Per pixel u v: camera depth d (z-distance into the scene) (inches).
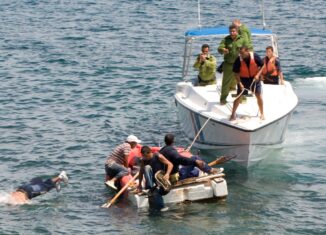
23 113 3006.9
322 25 5078.7
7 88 3400.6
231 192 2162.9
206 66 2632.9
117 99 3216.0
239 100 2303.2
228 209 2042.3
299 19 5339.6
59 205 2079.2
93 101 3184.1
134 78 3587.6
